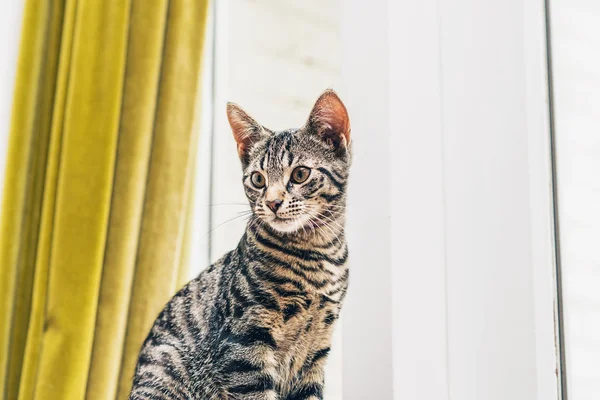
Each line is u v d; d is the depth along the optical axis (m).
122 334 0.84
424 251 0.85
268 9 0.95
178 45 0.90
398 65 0.89
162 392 0.81
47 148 0.85
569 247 0.80
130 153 0.85
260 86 0.94
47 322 0.80
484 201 0.82
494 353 0.80
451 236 0.85
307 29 0.95
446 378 0.83
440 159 0.87
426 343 0.84
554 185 0.81
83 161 0.82
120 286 0.84
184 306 0.84
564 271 0.80
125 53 0.85
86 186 0.82
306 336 0.81
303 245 0.80
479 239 0.82
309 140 0.81
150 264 0.87
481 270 0.82
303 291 0.80
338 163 0.81
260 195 0.80
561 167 0.81
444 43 0.88
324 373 0.83
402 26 0.90
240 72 0.95
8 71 0.87
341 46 0.94
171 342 0.83
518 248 0.79
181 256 0.89
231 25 0.95
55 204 0.82
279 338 0.79
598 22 0.85
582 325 0.80
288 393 0.80
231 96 0.94
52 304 0.80
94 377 0.82
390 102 0.89
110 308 0.83
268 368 0.78
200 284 0.84
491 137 0.83
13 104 0.82
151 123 0.87
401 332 0.83
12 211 0.81
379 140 0.89
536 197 0.79
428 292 0.85
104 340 0.82
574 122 0.83
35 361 0.79
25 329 0.83
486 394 0.79
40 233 0.82
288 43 0.95
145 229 0.87
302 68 0.95
